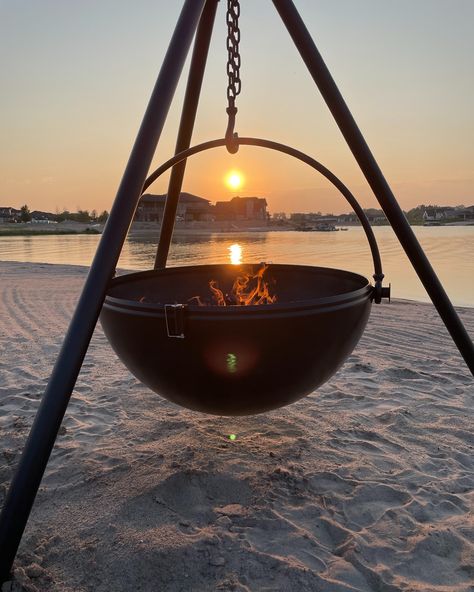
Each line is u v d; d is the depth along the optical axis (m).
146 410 2.80
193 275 2.56
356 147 1.85
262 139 2.13
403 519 1.79
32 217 118.44
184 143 2.53
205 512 1.83
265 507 1.85
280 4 1.81
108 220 1.47
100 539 1.68
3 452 2.27
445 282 10.43
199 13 1.64
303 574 1.51
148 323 1.53
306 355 1.59
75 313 1.42
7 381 3.38
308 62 1.83
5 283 9.66
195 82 2.37
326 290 2.35
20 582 1.45
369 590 1.48
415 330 4.96
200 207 94.38
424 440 2.42
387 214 1.88
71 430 2.54
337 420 2.64
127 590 1.47
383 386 3.21
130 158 1.50
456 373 3.46
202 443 2.35
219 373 1.56
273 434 2.47
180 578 1.51
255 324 1.47
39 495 1.95
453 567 1.57
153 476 2.05
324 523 1.78
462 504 1.89
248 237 45.59
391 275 12.19
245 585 1.48
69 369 1.39
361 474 2.09
